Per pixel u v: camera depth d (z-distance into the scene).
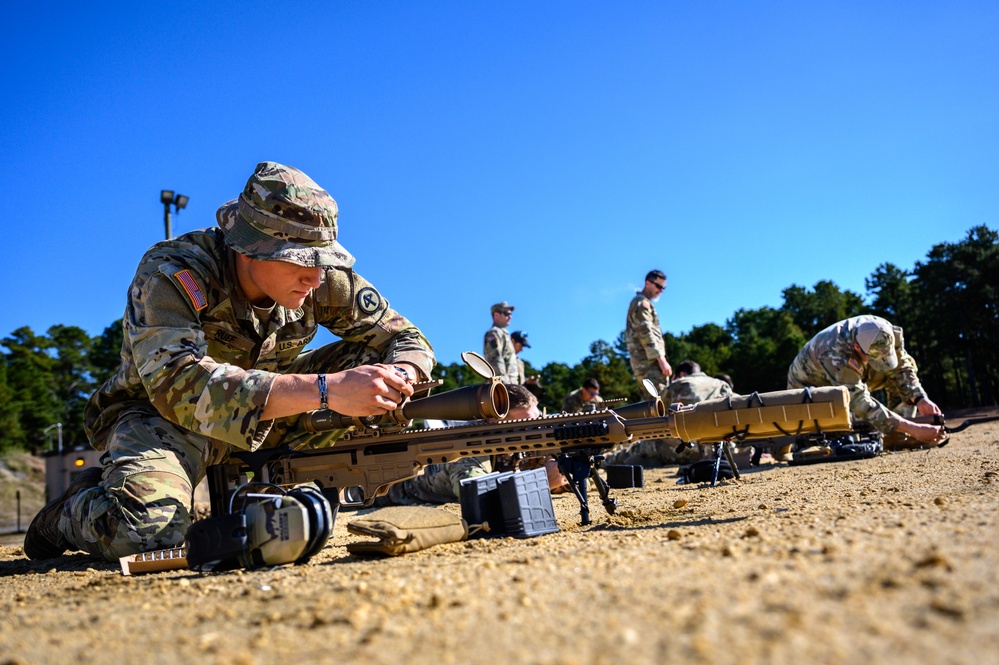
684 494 7.34
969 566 2.28
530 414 7.07
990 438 11.85
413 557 4.08
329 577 3.50
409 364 5.81
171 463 5.59
